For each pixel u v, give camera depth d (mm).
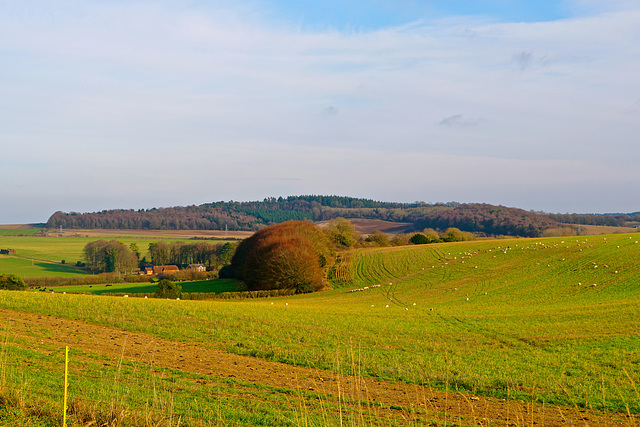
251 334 27500
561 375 19250
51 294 40500
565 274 62438
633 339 25672
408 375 19000
